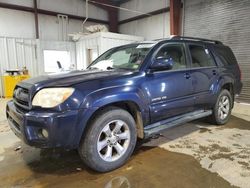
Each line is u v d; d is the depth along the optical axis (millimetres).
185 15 7570
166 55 2869
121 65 2869
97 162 2160
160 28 8922
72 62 9766
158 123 2729
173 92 2795
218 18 6594
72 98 1978
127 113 2363
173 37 3127
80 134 2018
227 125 3906
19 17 8680
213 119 3781
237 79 4152
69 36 9766
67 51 9594
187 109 3090
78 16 10195
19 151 2846
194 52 3311
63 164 2471
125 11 10672
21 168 2391
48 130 1896
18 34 8734
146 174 2225
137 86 2396
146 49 2801
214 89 3523
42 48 8906
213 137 3271
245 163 2426
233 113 4922
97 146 2146
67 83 2072
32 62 8695
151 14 9195
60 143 1949
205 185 2016
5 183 2094
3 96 7941
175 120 2924
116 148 2312
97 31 8883
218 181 2080
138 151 2797
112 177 2174
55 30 9656
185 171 2277
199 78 3219
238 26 6133
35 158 2635
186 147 2908
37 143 1959
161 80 2652
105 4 9719
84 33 9352
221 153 2699
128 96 2285
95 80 2186
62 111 1931
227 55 4043
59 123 1903
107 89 2168
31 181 2129
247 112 5020
